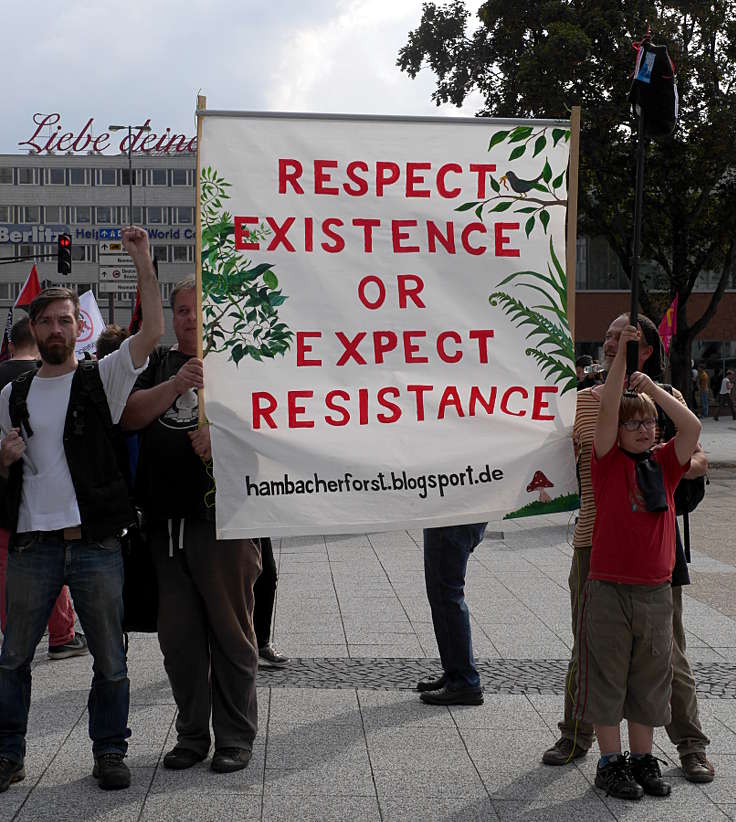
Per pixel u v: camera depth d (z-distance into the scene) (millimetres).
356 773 4508
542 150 4875
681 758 4566
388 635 6961
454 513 4770
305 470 4652
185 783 4371
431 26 24547
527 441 4844
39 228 89438
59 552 4320
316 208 4723
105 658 4352
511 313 4855
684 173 23609
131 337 4355
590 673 4344
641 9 22094
